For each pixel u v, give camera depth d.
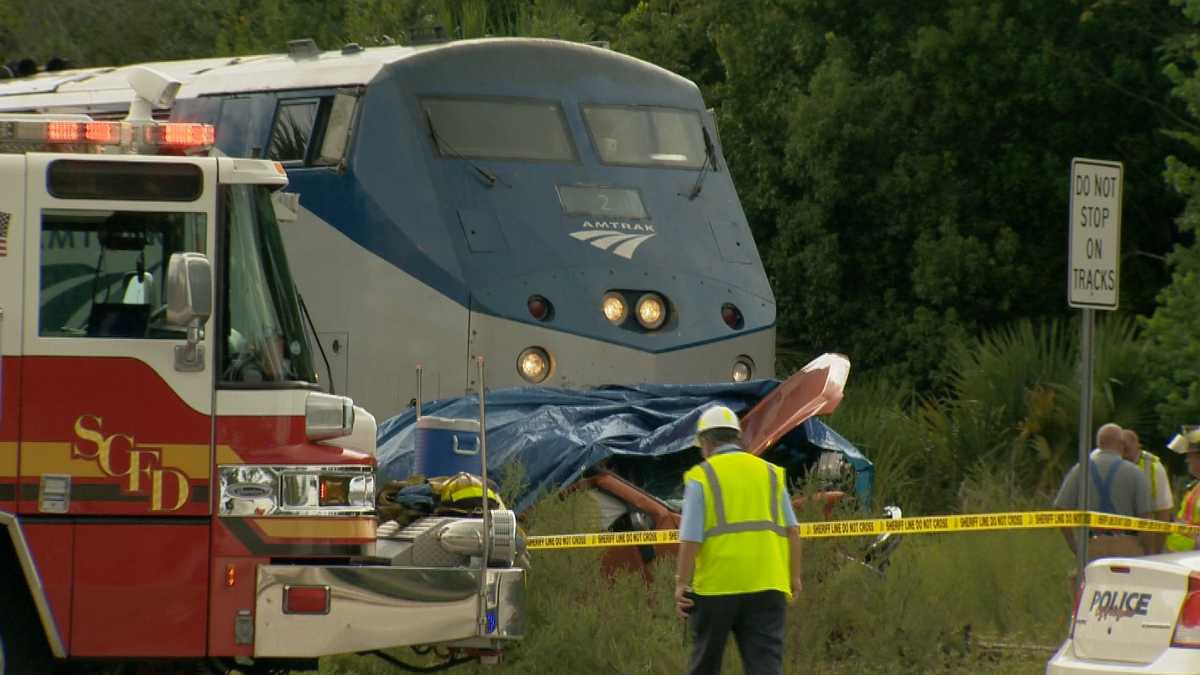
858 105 77.62
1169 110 72.31
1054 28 74.19
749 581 33.38
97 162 32.16
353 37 97.69
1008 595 46.34
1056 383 65.44
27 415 31.62
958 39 74.25
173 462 31.83
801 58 81.06
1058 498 47.38
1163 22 73.56
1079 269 39.81
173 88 36.78
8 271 31.80
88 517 31.67
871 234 80.94
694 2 92.69
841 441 51.59
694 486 33.78
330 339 53.44
